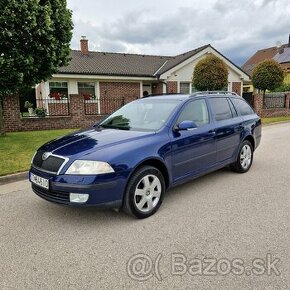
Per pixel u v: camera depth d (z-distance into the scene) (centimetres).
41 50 864
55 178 340
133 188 359
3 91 878
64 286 247
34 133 1073
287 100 1908
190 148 439
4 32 787
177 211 396
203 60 1745
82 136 413
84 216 382
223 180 532
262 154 760
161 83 2005
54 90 1739
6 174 554
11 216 385
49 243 316
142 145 376
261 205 415
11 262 282
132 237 327
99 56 2133
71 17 954
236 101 588
